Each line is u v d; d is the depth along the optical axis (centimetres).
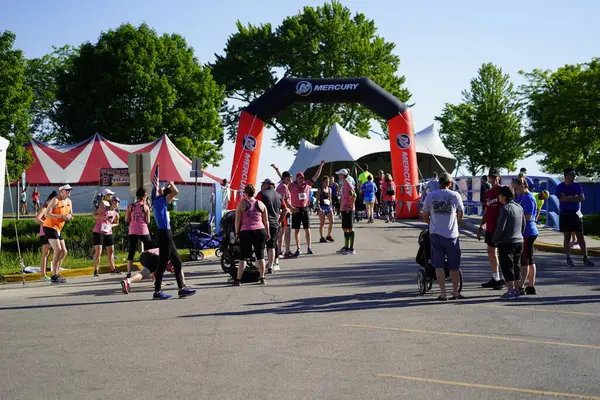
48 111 6544
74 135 5681
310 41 6175
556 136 4769
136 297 1148
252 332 815
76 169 4012
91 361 688
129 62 5516
